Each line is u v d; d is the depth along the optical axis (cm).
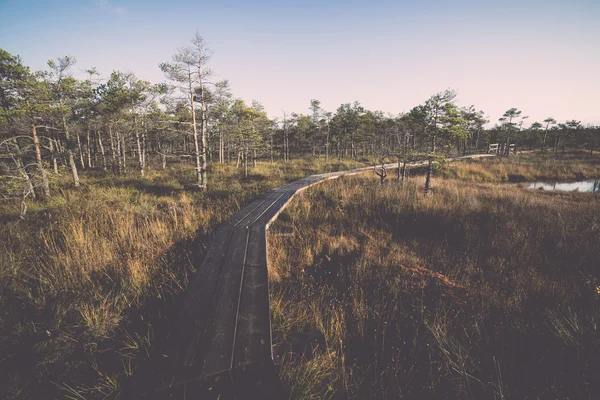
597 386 259
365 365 314
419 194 1247
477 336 357
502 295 457
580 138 4134
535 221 848
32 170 1116
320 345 314
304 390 244
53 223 662
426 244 725
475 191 1442
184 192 1199
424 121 1238
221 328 285
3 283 380
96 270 444
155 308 361
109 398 219
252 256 493
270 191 1266
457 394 267
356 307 416
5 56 993
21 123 1091
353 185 1527
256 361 241
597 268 552
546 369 295
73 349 281
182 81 1148
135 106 1833
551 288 471
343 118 3183
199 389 212
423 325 386
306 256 618
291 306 402
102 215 738
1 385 233
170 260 510
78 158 3000
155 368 235
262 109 2894
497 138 4978
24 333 297
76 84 1538
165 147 3422
